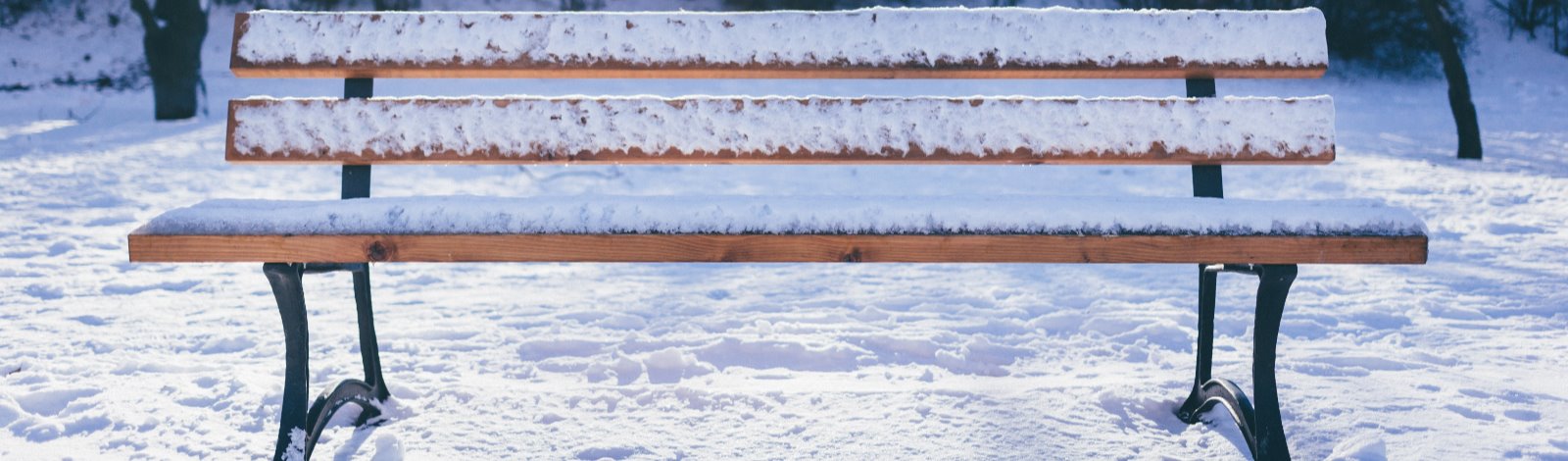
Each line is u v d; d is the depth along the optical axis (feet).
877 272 14.46
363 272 7.14
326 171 27.17
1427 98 69.82
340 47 6.83
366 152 6.71
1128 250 5.72
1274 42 7.02
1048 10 7.13
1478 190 24.38
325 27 6.86
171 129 41.37
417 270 14.37
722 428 7.18
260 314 11.24
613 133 6.78
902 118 6.87
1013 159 6.86
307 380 6.12
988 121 6.88
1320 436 6.97
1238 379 8.62
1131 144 6.86
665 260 5.72
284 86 62.85
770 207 5.82
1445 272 14.11
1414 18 78.54
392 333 10.20
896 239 5.68
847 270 14.64
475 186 25.18
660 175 27.84
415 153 6.71
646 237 5.68
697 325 10.85
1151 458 6.57
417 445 6.81
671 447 6.80
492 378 8.61
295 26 6.86
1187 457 6.59
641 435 7.04
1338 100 68.08
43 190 22.15
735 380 8.55
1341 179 27.09
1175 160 6.86
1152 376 8.63
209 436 6.95
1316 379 8.45
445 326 10.72
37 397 7.83
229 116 6.68
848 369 8.96
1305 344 9.95
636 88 58.54
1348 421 7.27
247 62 6.79
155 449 6.71
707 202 5.89
